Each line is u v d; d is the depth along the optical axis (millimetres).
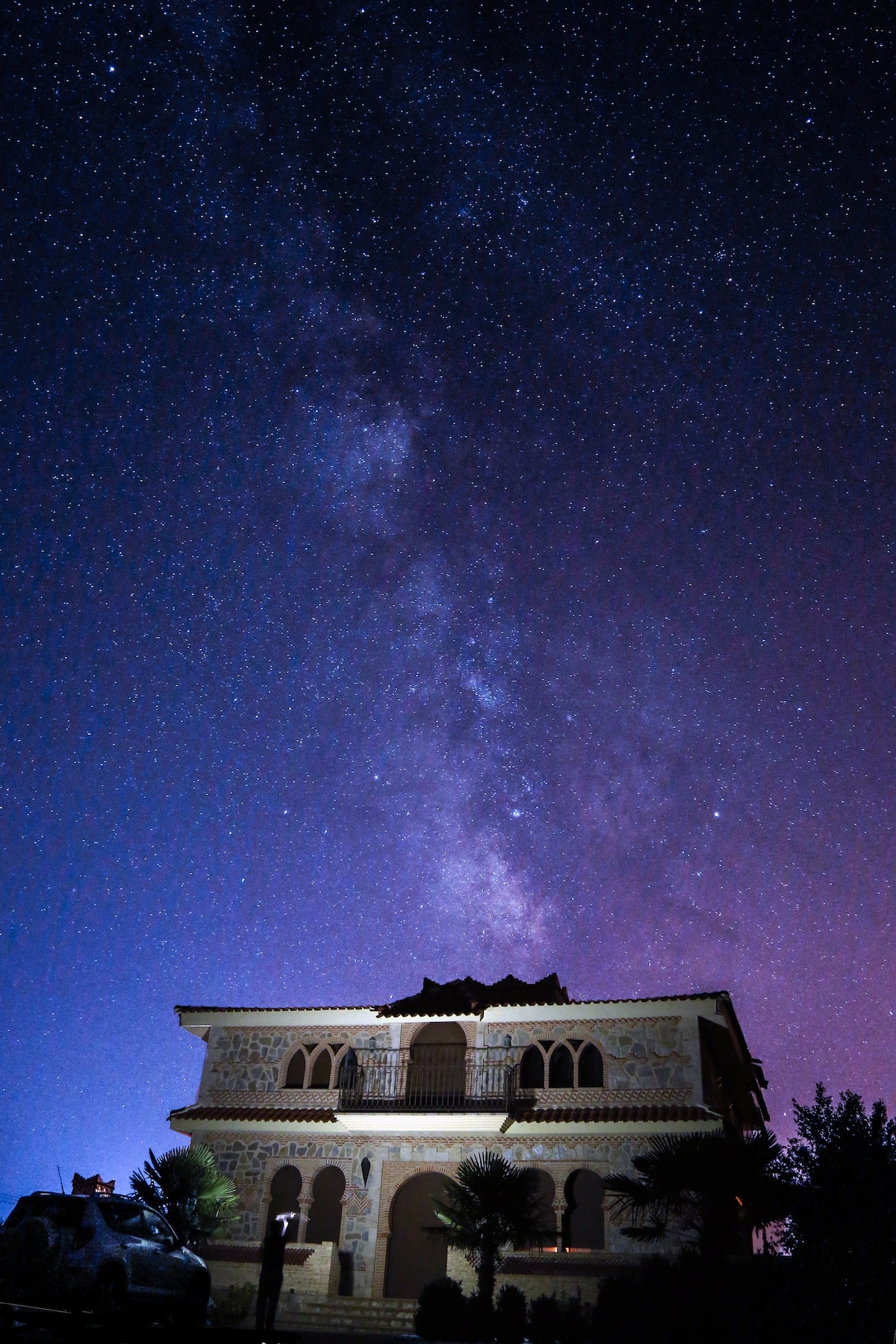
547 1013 26625
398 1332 22188
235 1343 10805
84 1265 15320
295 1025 28516
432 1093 26453
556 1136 24938
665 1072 25172
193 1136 27141
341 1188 25906
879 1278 14516
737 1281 16750
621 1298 17719
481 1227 21000
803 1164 16078
